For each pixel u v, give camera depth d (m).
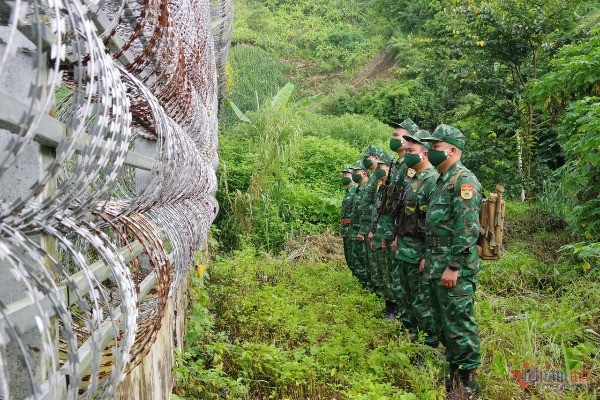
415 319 5.62
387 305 6.61
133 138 3.71
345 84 29.56
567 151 8.07
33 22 1.04
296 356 4.74
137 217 2.29
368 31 37.09
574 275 7.06
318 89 30.45
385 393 4.23
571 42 12.58
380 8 32.59
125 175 3.46
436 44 18.12
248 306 6.01
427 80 23.83
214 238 10.73
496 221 4.66
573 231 7.61
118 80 1.69
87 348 1.63
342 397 4.35
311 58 34.66
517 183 12.30
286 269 8.34
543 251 8.36
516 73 13.64
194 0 4.51
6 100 1.11
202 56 5.17
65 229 1.65
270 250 10.23
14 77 1.44
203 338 5.29
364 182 8.19
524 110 13.23
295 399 4.38
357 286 7.67
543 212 10.05
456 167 4.63
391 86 25.55
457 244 4.43
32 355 1.42
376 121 21.77
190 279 5.80
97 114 1.39
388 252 6.21
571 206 9.34
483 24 13.02
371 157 7.33
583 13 15.38
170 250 2.99
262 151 11.73
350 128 19.55
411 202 5.43
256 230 10.93
